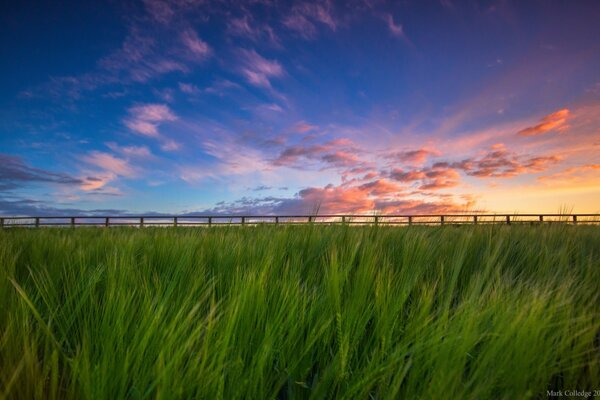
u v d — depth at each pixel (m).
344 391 1.10
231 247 2.71
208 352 1.08
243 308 1.27
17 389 0.98
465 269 2.36
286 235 3.06
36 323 1.47
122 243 3.17
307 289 1.79
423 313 1.37
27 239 3.61
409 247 2.61
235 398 0.96
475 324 1.18
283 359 1.22
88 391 0.89
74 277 2.00
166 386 0.90
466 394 0.97
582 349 1.27
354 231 3.38
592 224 4.68
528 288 1.75
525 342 1.05
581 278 2.18
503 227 4.26
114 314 1.31
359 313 1.43
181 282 1.84
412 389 1.01
